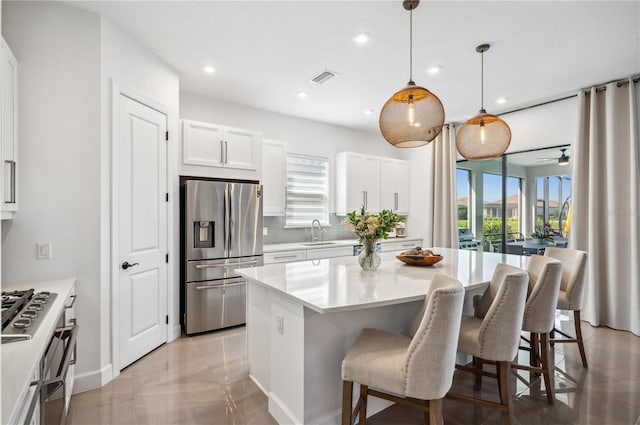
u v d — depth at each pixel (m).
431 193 5.47
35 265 2.25
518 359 2.95
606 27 2.62
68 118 2.35
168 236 3.24
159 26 2.64
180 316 3.50
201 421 2.07
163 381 2.53
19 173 2.20
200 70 3.42
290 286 2.05
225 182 3.61
